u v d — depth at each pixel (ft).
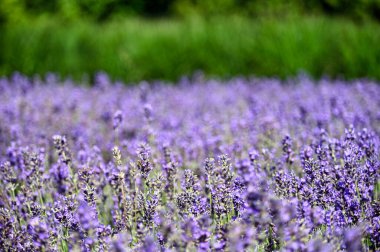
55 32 40.40
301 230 8.95
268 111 21.25
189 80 39.17
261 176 12.75
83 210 9.79
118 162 12.12
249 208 9.04
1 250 10.72
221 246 9.30
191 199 11.37
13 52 39.47
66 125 21.67
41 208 12.52
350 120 18.19
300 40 37.91
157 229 11.62
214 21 42.63
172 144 17.37
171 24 43.98
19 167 15.01
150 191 12.10
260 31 39.37
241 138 17.02
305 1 56.95
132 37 40.24
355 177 11.70
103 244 10.26
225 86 32.42
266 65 38.29
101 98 27.78
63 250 11.41
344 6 55.98
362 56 36.11
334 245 9.74
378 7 54.95
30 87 32.40
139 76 39.37
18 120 22.43
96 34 40.75
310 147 13.62
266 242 10.30
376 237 10.39
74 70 39.65
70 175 13.12
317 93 26.53
